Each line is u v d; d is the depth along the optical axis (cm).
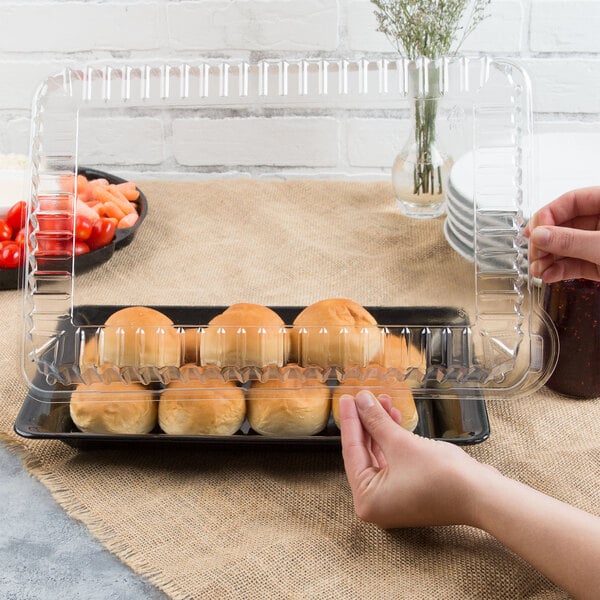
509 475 71
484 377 71
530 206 78
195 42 141
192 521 66
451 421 72
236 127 93
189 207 93
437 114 87
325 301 75
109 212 89
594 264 76
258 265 85
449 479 61
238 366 71
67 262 76
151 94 86
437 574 60
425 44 100
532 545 58
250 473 71
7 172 104
